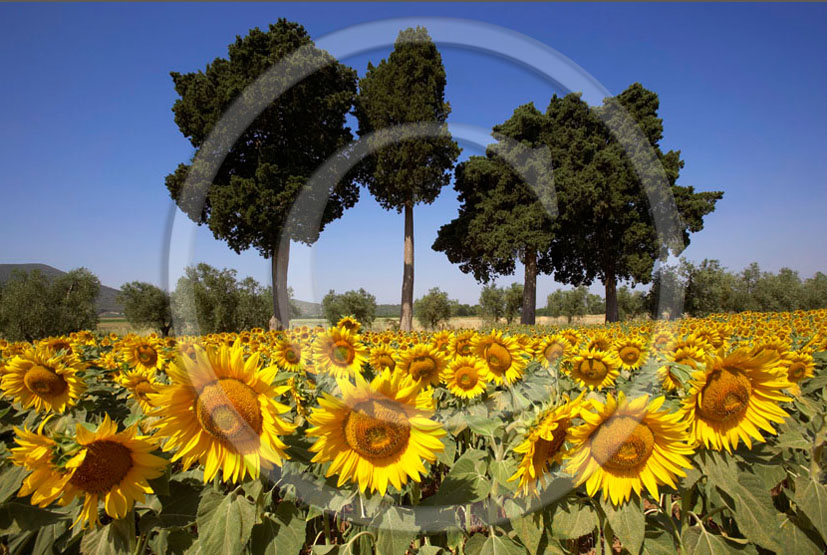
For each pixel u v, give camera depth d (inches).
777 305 1325.0
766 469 72.7
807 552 69.9
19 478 68.9
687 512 69.4
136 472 55.8
